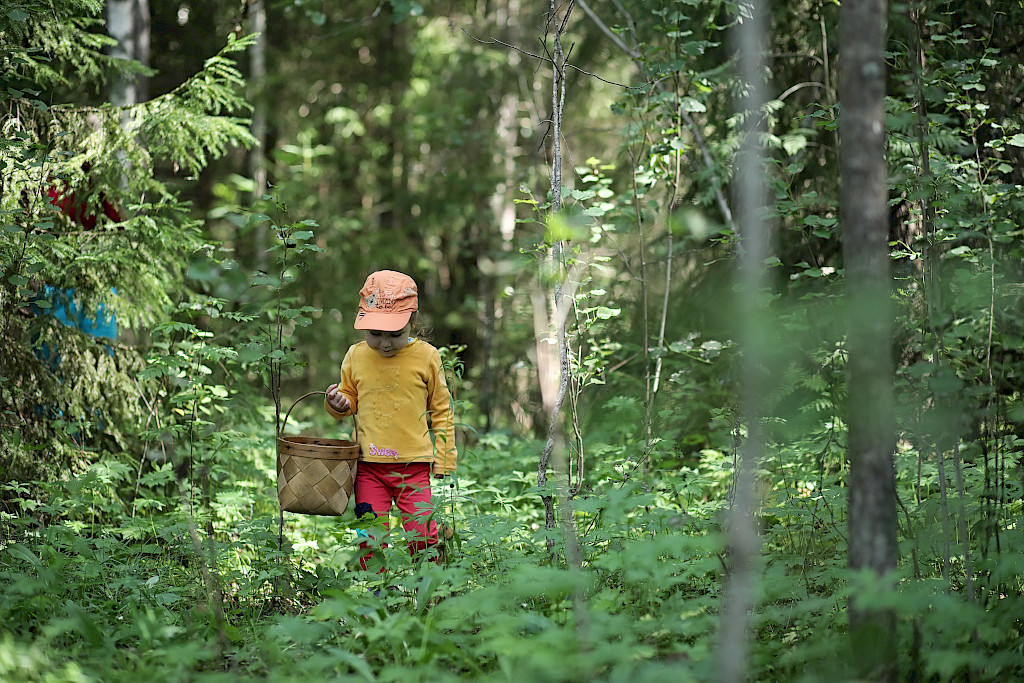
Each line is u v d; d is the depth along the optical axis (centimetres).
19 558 382
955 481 389
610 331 681
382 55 1304
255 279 401
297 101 1290
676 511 409
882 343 246
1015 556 311
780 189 520
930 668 251
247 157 1238
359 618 337
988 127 495
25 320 523
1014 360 411
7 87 447
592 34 921
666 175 584
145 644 316
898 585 305
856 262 246
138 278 568
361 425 421
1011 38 481
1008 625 297
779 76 675
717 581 364
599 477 459
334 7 1205
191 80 611
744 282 246
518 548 426
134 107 596
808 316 498
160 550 439
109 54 666
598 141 1250
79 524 452
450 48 1261
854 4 246
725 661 241
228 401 611
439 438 425
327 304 1196
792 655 272
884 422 248
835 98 633
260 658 318
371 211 1352
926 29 462
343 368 427
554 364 557
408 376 419
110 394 556
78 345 546
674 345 550
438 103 1258
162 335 606
